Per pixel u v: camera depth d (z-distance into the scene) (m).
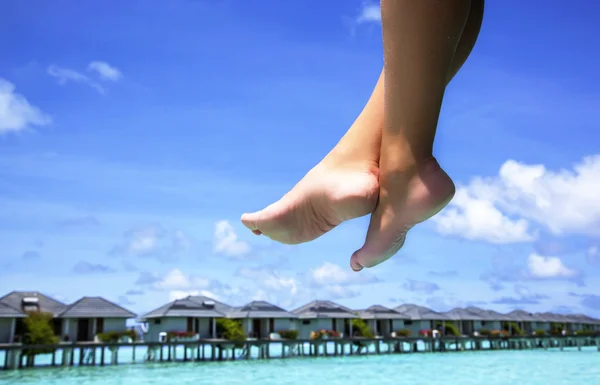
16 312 30.42
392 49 1.71
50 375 27.28
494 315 56.16
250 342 36.78
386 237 1.96
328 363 34.69
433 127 1.81
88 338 33.75
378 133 2.10
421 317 49.09
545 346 56.78
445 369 28.92
